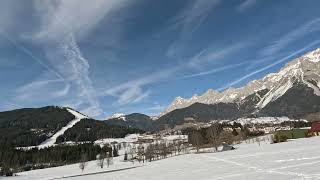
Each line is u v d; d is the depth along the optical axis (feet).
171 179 221.46
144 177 270.26
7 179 650.84
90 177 386.32
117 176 332.19
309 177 142.92
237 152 425.28
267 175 168.25
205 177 204.64
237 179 172.24
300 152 272.10
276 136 606.96
